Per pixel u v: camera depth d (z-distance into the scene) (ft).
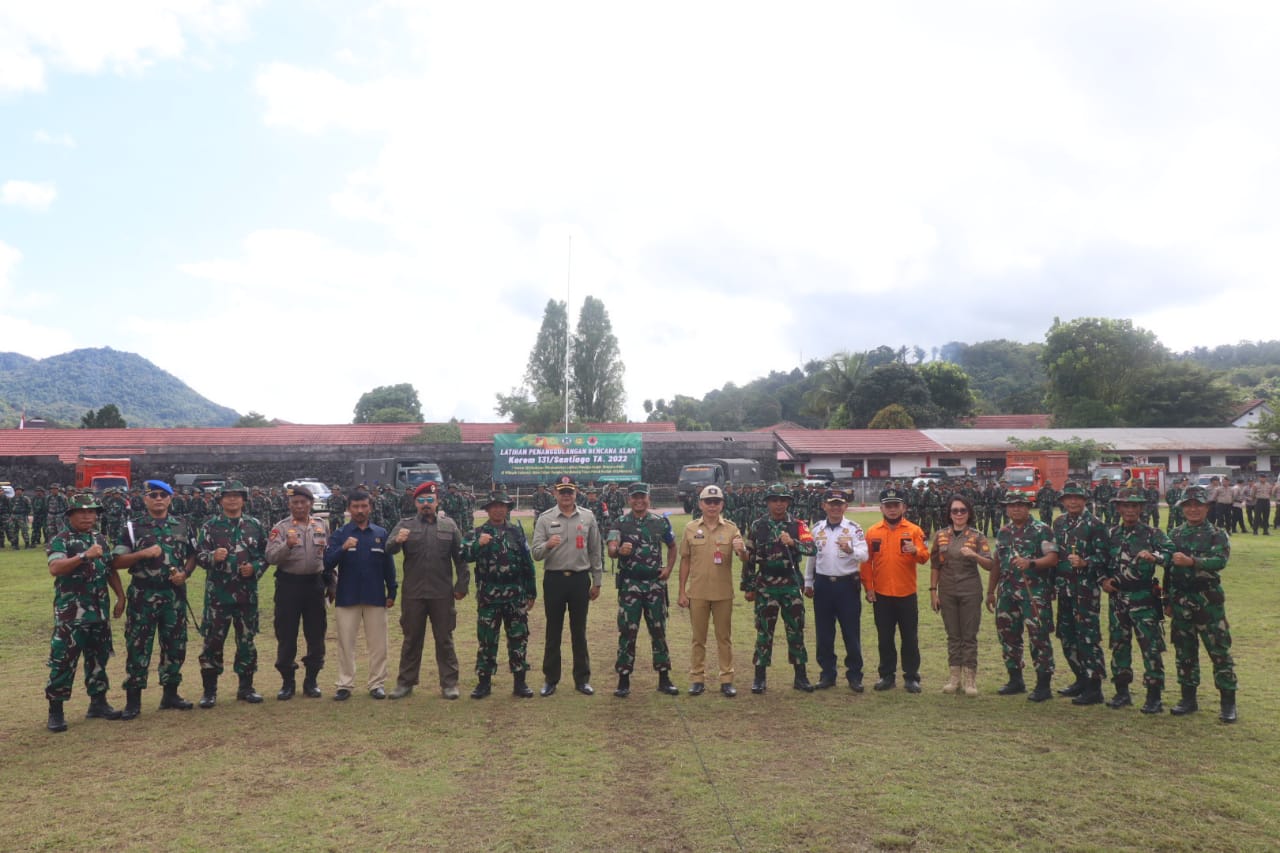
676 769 18.83
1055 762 19.07
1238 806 16.37
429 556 26.00
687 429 243.19
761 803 16.79
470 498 84.33
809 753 19.88
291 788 17.88
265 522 82.43
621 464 127.85
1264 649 31.27
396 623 41.57
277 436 155.94
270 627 40.34
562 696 25.91
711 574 25.99
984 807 16.48
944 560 26.12
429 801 17.08
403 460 113.91
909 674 26.17
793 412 308.19
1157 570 26.25
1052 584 24.99
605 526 68.64
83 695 27.04
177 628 24.34
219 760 19.75
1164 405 197.67
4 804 17.10
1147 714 23.00
